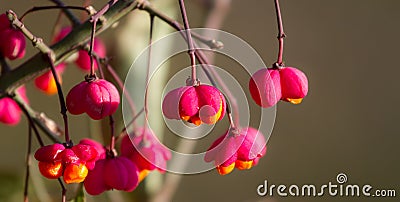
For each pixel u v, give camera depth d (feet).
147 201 1.29
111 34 1.28
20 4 1.93
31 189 1.29
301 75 1.09
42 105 1.97
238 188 2.13
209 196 2.10
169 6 1.30
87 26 1.12
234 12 2.20
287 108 2.29
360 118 2.35
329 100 2.35
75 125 1.91
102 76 1.13
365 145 2.34
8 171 1.29
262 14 2.25
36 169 1.31
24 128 1.98
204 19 1.37
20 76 1.14
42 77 1.23
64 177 1.05
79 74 1.83
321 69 2.35
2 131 1.96
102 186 1.10
